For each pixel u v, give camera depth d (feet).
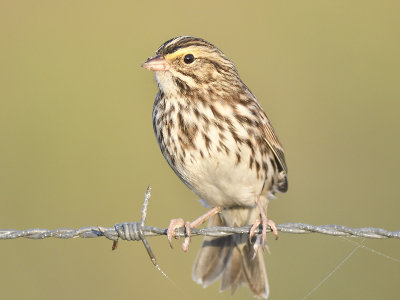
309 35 61.21
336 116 54.54
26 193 47.78
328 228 27.40
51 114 53.42
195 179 30.76
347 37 61.11
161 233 28.30
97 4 63.52
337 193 49.26
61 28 61.26
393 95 56.18
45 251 44.24
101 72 57.52
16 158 50.01
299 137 53.11
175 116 30.01
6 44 59.67
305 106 55.21
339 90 56.49
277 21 62.54
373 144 52.60
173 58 29.84
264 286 32.50
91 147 51.13
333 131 53.52
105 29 61.36
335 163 51.34
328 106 55.21
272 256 43.73
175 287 43.68
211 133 29.73
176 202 47.47
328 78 57.41
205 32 61.52
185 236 28.43
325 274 42.93
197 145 29.89
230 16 62.54
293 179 50.34
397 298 41.81
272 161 31.40
